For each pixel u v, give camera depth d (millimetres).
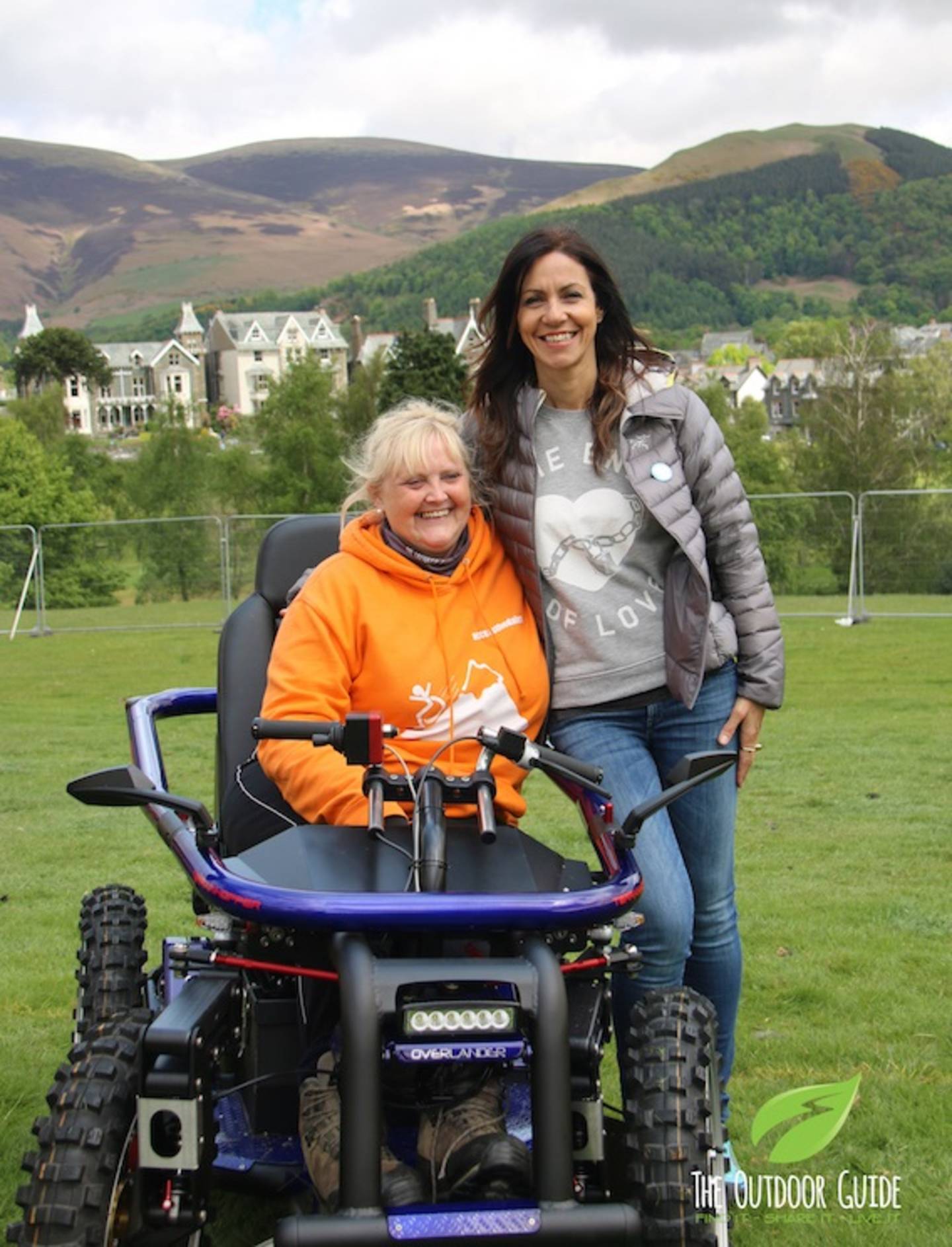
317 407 60969
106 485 60625
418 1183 3154
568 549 4066
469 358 4273
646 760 4074
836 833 8984
